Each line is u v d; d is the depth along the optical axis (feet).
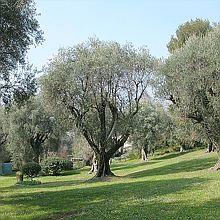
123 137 158.71
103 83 153.17
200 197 76.18
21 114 232.53
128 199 84.84
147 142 268.62
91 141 159.84
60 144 266.98
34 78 99.91
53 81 150.41
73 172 245.86
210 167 152.35
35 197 103.71
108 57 149.79
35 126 231.91
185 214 61.00
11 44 87.45
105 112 166.50
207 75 136.87
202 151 242.99
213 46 138.72
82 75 151.43
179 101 143.54
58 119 160.45
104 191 105.70
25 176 205.98
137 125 164.55
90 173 220.84
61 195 104.12
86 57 150.82
